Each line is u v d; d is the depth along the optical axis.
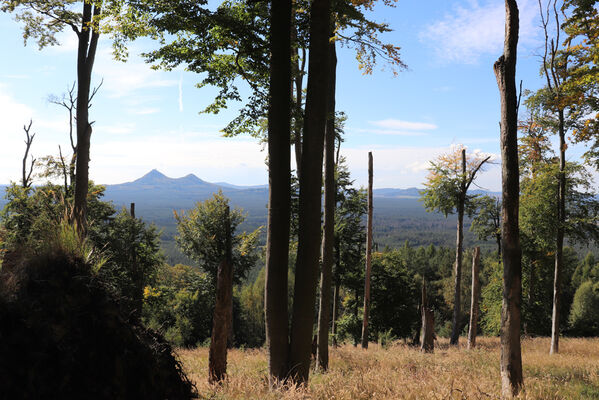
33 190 22.39
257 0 7.22
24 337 3.33
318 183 6.89
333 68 11.91
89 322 3.74
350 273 34.41
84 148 16.78
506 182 7.72
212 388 6.38
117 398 3.65
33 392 3.21
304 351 6.80
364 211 29.17
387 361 12.70
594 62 12.47
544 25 15.84
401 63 9.18
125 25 8.84
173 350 4.66
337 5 8.05
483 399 6.51
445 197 25.84
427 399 6.19
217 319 7.88
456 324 26.02
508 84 7.77
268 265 6.82
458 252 26.16
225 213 29.81
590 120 13.41
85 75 16.95
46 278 3.83
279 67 6.73
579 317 55.56
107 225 27.81
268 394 5.69
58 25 17.22
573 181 19.48
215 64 9.34
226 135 9.70
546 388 7.93
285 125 6.75
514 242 7.61
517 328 7.50
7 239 4.50
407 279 38.22
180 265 43.94
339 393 6.15
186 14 7.96
